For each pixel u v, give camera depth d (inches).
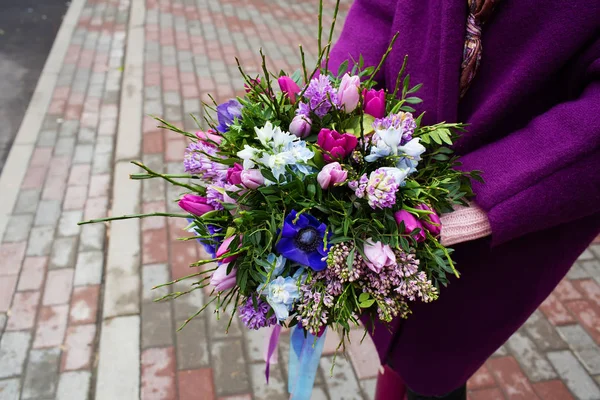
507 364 81.0
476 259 41.6
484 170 36.4
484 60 37.1
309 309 30.7
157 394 73.5
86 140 127.4
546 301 92.5
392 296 32.9
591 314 90.4
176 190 110.8
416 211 31.2
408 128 32.0
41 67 166.6
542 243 40.2
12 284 88.7
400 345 49.0
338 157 31.2
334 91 33.4
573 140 32.9
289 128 33.4
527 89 35.1
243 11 216.4
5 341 79.4
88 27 188.1
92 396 73.4
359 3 45.9
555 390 78.0
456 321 45.0
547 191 33.9
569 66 34.9
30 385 74.1
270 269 30.4
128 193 108.7
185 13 206.1
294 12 222.7
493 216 35.3
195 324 83.1
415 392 52.2
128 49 170.4
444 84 37.2
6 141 130.2
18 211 104.3
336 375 76.8
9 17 200.2
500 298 42.9
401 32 39.7
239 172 31.5
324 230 30.8
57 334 81.1
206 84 154.6
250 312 32.4
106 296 86.7
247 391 74.7
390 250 30.6
